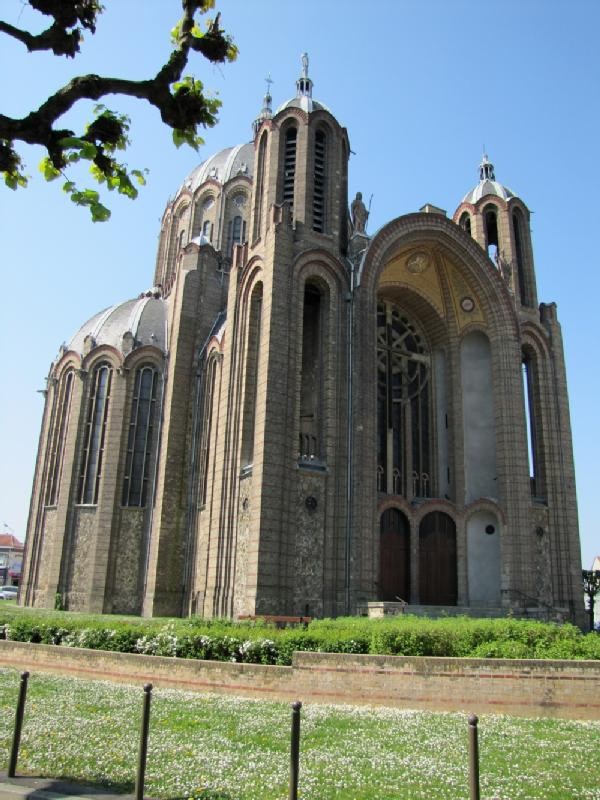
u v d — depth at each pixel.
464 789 9.81
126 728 13.12
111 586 39.47
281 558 28.80
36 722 13.46
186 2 11.19
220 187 53.50
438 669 16.03
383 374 40.78
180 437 40.25
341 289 34.31
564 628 19.02
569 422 42.25
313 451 32.47
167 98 10.59
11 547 137.88
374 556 30.67
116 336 44.69
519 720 14.68
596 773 10.65
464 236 39.97
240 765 10.84
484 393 40.75
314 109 37.31
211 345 39.97
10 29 9.73
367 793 9.58
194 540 37.84
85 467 42.25
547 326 43.75
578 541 40.03
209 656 18.78
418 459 40.69
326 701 16.39
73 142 9.08
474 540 38.16
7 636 23.97
